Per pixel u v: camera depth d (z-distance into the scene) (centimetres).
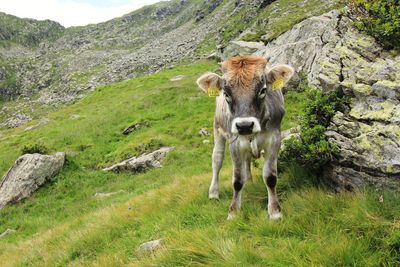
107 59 16750
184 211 938
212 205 933
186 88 3481
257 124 681
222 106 878
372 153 764
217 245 706
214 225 812
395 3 944
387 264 595
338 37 1066
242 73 697
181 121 2677
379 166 747
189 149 2181
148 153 2258
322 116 899
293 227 733
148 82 4419
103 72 12694
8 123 11275
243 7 9531
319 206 766
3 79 18075
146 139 2425
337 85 893
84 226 1193
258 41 4056
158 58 10250
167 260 725
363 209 696
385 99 821
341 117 858
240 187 838
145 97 3484
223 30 8594
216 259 677
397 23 873
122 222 1038
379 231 650
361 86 858
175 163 1995
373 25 952
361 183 784
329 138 852
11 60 19988
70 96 11988
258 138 791
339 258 611
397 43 902
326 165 863
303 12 5856
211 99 3025
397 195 714
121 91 4491
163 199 1070
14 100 16462
